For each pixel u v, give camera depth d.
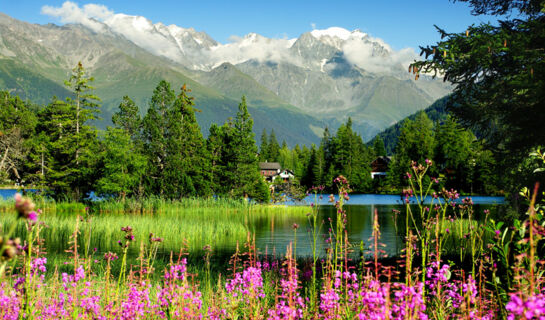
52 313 4.04
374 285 3.14
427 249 4.26
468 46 10.31
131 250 15.02
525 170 10.78
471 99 11.12
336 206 4.71
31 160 44.72
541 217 3.32
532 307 1.84
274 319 4.14
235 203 41.06
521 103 10.37
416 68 10.63
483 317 3.64
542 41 10.01
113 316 4.14
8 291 3.96
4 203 35.72
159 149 45.44
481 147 12.12
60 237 17.92
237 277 5.25
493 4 11.52
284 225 25.83
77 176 42.31
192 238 18.81
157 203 38.72
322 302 4.12
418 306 3.11
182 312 4.32
